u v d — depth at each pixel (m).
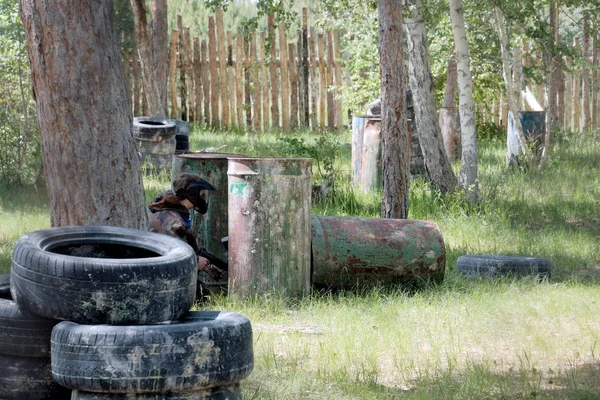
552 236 14.94
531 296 10.86
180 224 9.99
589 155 24.27
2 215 15.41
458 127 24.67
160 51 25.00
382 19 13.41
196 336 5.84
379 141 18.09
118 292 6.13
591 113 33.38
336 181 18.48
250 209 10.28
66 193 8.62
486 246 14.34
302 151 17.67
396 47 13.45
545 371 8.02
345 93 27.91
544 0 20.06
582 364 8.24
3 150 18.77
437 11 18.12
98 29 8.58
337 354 8.16
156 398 5.78
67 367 5.77
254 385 7.24
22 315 6.38
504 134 30.67
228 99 32.84
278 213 10.31
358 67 26.27
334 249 10.88
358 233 11.07
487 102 32.09
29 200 17.11
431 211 16.45
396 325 9.38
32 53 8.59
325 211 15.87
